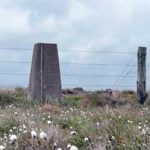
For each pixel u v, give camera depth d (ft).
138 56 64.75
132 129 28.02
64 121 36.60
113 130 28.32
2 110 45.96
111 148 25.07
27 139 25.75
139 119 34.94
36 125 30.86
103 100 61.46
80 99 66.03
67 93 86.84
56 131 27.27
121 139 26.45
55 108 50.14
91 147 25.71
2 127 32.55
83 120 36.63
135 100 63.93
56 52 74.69
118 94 75.97
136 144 24.97
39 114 41.09
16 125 32.91
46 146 24.95
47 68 73.51
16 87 88.69
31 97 71.92
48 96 69.41
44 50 74.13
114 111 40.68
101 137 27.02
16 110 44.62
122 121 33.50
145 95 62.39
